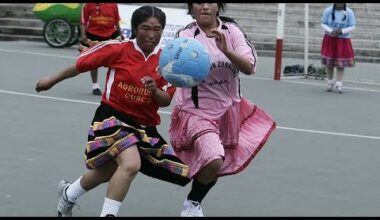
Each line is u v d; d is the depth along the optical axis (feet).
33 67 59.00
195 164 20.65
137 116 19.81
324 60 53.52
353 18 53.21
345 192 26.40
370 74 65.51
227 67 20.75
